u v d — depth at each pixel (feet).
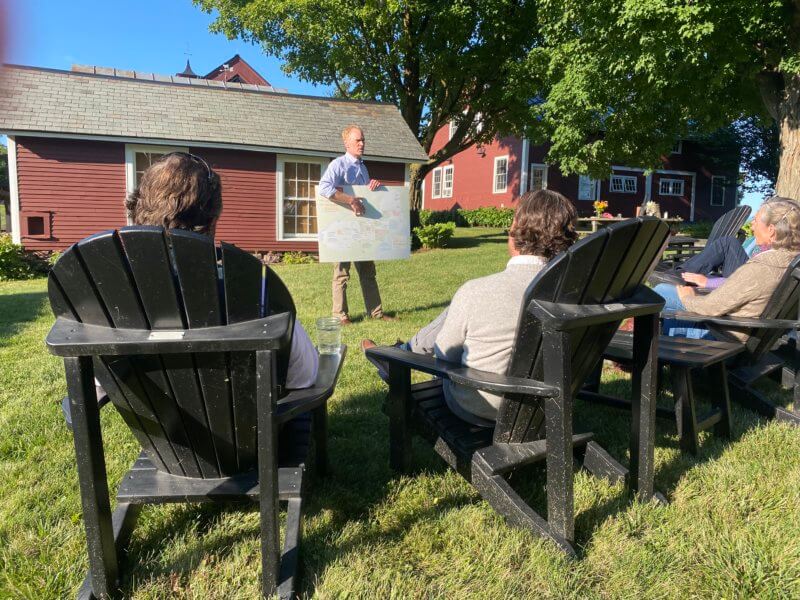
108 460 7.86
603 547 5.88
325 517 6.59
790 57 27.71
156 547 5.95
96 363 4.70
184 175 5.04
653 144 43.45
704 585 5.34
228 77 97.91
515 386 5.48
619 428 9.25
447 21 50.21
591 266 5.33
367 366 12.53
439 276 29.63
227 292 4.38
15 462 7.80
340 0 48.57
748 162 91.97
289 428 6.53
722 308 9.55
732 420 9.57
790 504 6.65
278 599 4.90
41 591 5.21
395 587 5.23
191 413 5.09
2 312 20.38
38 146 36.96
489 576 5.46
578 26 36.11
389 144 46.19
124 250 4.11
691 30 26.35
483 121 59.47
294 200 44.14
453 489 7.23
